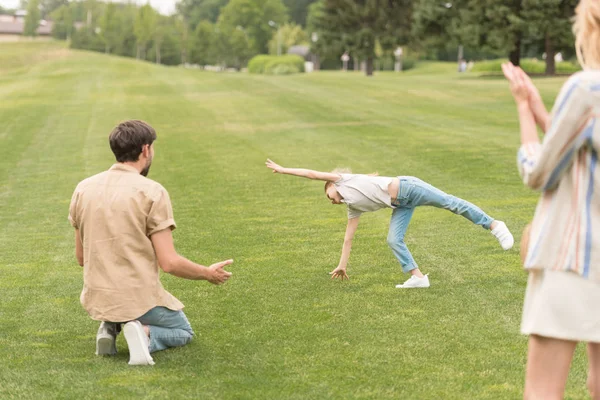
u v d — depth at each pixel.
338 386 4.09
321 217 9.53
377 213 9.59
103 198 4.55
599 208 2.73
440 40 46.50
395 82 36.88
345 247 6.37
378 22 55.25
